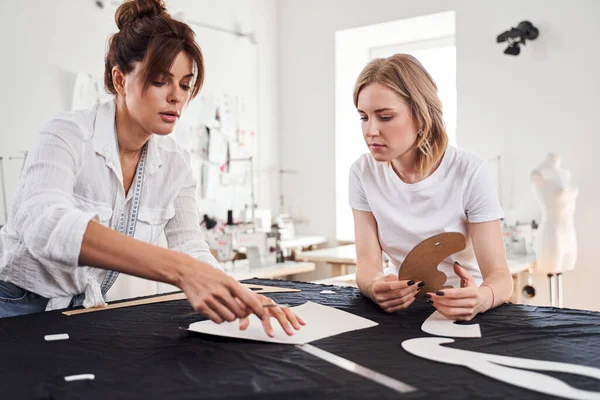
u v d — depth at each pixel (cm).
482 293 137
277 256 396
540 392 86
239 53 492
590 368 97
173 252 116
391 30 483
